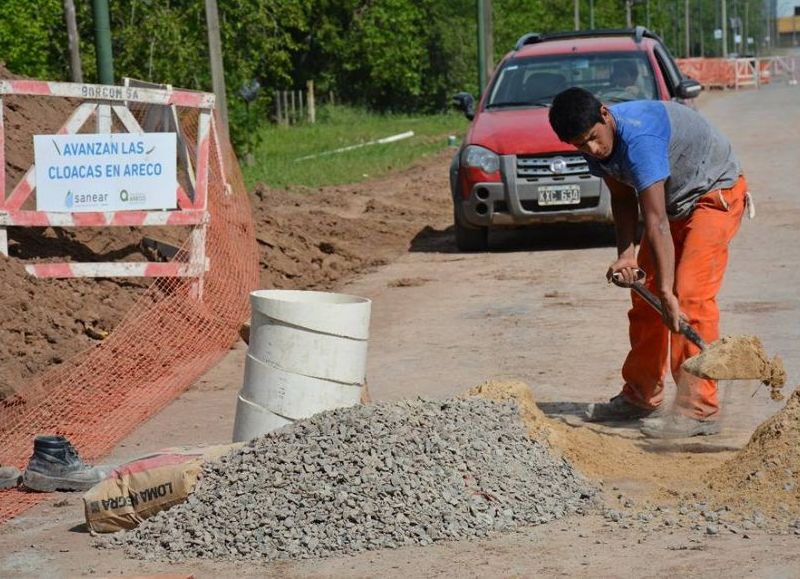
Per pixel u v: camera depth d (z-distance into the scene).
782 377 9.01
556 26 94.31
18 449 10.70
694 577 6.96
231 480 8.26
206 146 16.09
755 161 34.78
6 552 8.16
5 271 14.81
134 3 32.50
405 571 7.31
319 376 9.34
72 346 13.62
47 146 15.33
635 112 9.69
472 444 8.57
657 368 10.65
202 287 15.78
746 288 16.45
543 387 11.98
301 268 19.42
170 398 12.21
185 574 7.45
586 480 8.63
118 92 15.57
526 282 18.00
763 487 8.26
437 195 30.88
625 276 10.01
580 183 20.42
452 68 81.62
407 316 15.89
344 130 61.34
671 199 10.16
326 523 7.86
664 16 138.25
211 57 25.45
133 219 15.60
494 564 7.35
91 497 8.36
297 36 73.12
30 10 30.52
